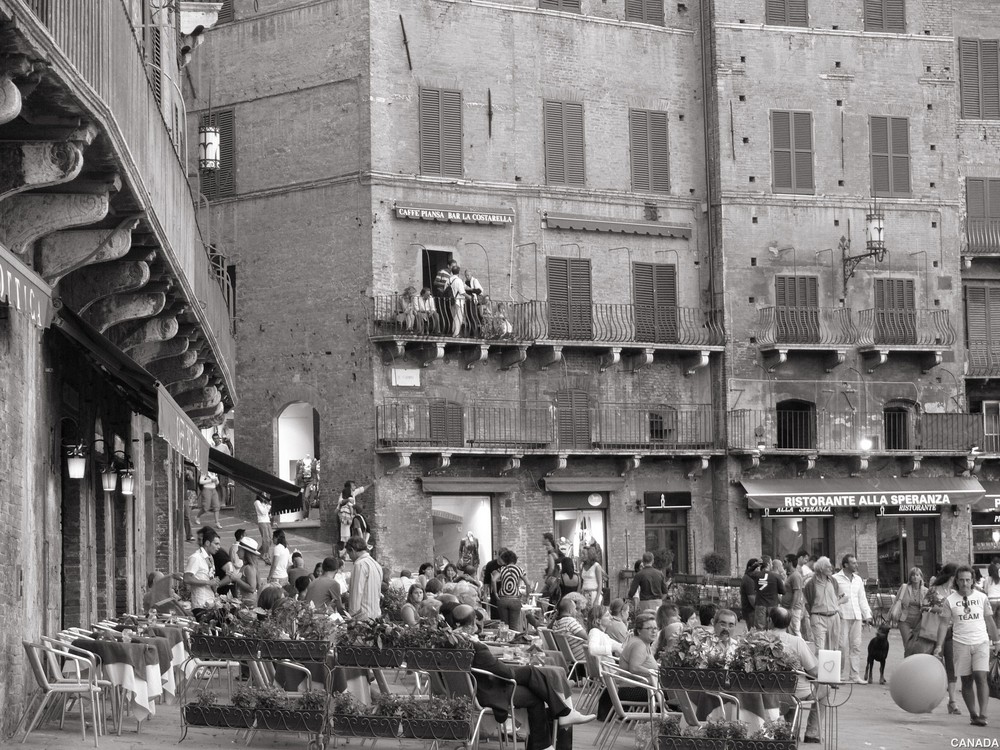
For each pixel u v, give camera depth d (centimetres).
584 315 5344
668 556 4012
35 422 1928
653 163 5525
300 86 5138
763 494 5441
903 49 5809
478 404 5162
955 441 5716
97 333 1959
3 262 1351
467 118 5209
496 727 1883
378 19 5056
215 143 3997
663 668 1795
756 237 5584
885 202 5741
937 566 5709
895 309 5709
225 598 2439
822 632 2905
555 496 5288
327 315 5056
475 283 5091
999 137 6031
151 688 1925
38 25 1348
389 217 5044
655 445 5394
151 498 3647
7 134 1631
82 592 2455
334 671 1850
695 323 5534
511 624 2950
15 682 1767
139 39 2700
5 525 1734
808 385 5619
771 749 1711
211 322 3212
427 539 5022
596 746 2031
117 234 1994
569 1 5419
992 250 5891
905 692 2128
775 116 5638
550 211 5316
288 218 5141
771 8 5666
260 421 5162
